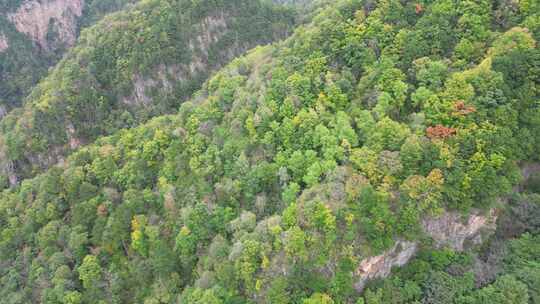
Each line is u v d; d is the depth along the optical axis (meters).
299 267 57.25
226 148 77.19
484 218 63.59
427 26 77.31
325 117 72.25
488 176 61.66
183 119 92.12
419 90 69.25
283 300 55.81
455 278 61.00
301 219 58.97
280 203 67.81
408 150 62.25
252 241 59.66
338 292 56.44
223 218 70.69
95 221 83.50
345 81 76.38
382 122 66.31
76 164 95.69
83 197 88.25
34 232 90.38
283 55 90.50
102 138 110.25
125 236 78.94
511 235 66.69
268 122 75.69
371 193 59.34
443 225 62.59
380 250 58.38
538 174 69.31
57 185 92.50
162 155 87.44
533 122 65.56
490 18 75.12
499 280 60.19
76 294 75.88
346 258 57.16
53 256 81.06
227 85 90.62
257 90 83.62
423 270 62.09
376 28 80.88
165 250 71.94
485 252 65.69
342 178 62.28
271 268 58.34
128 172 88.12
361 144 67.88
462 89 66.31
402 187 60.56
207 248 69.81
